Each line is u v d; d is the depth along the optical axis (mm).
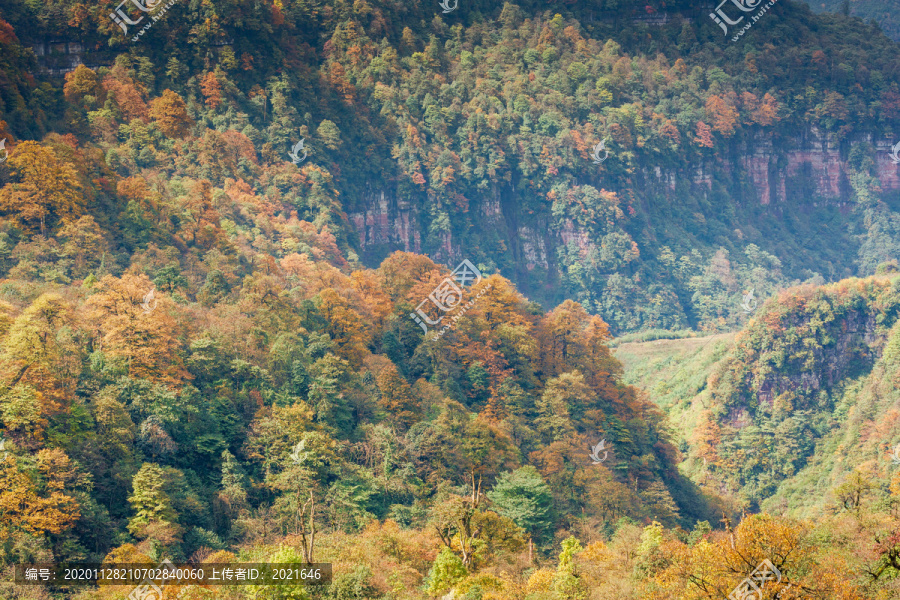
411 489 153125
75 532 123875
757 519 112625
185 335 173375
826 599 92312
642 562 115812
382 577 114562
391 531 129125
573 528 155750
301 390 171125
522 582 120250
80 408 141625
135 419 147625
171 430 147625
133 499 129000
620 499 172250
